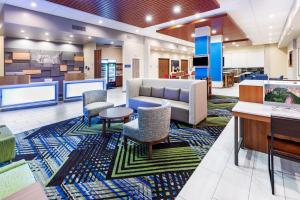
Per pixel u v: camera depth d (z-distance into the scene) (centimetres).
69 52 1055
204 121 472
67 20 729
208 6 558
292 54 1150
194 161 278
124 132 318
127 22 732
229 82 1183
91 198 203
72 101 768
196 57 834
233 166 262
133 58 1050
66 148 327
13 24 607
